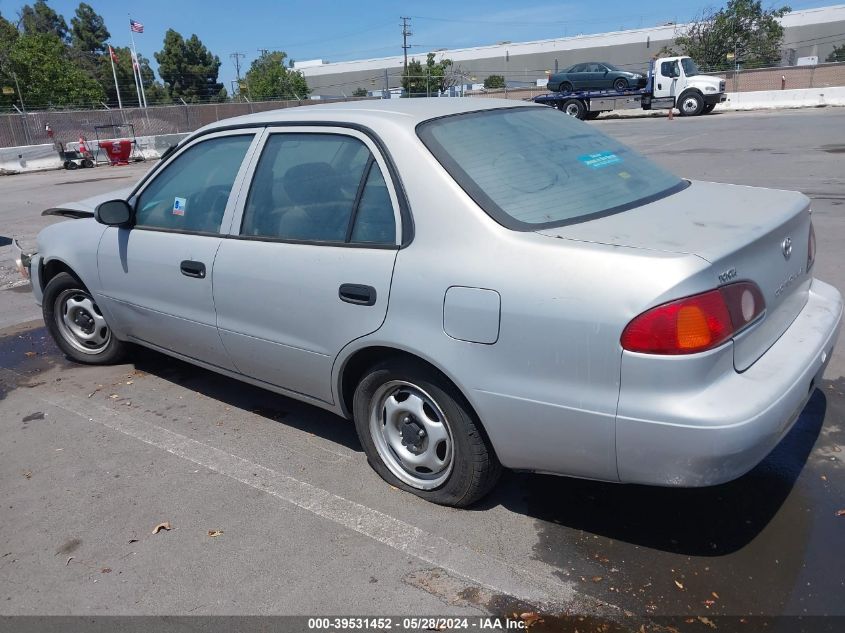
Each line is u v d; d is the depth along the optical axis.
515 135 3.44
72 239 4.91
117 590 2.88
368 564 2.95
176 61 78.69
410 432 3.31
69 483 3.68
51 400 4.73
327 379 3.47
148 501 3.48
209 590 2.85
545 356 2.66
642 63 72.50
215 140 4.06
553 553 2.95
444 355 2.91
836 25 66.62
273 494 3.49
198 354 4.25
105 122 30.84
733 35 51.97
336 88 91.31
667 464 2.52
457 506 3.27
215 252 3.86
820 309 3.26
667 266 2.46
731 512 3.14
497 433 2.89
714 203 3.23
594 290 2.54
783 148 15.95
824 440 3.69
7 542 3.23
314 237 3.42
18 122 28.34
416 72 68.62
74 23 94.31
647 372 2.47
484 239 2.84
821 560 2.81
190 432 4.18
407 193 3.07
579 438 2.67
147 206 4.41
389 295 3.06
